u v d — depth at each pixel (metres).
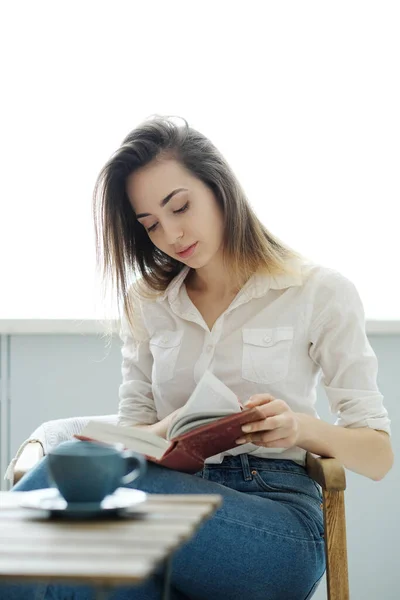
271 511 1.89
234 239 2.22
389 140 3.40
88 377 3.25
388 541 3.13
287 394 2.15
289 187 3.41
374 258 3.39
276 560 1.85
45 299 3.39
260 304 2.21
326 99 3.40
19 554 1.05
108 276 2.45
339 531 1.82
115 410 3.24
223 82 3.41
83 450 1.36
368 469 2.01
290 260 2.24
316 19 3.41
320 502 2.07
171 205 2.18
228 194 2.22
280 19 3.41
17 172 3.43
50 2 3.43
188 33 3.41
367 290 3.38
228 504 1.81
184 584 1.80
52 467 1.31
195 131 2.26
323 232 3.40
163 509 1.32
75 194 3.43
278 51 3.41
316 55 3.41
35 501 1.36
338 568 1.81
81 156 3.43
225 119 3.41
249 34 3.41
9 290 3.39
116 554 1.04
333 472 1.82
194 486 1.75
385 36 3.40
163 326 2.33
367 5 3.40
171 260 2.38
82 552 1.05
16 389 3.25
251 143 3.41
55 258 3.42
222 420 1.67
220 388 1.75
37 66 3.44
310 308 2.16
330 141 3.40
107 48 3.42
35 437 2.18
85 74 3.43
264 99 3.41
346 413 2.09
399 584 3.12
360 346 2.14
